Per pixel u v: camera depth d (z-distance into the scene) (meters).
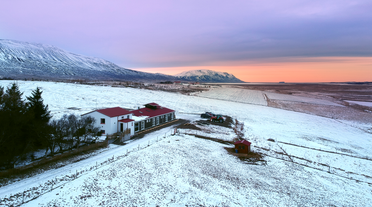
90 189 19.28
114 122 38.56
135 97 88.44
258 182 25.52
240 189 23.16
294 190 24.75
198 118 62.44
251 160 32.34
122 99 80.69
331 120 76.62
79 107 60.44
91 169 23.11
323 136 54.47
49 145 25.81
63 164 24.30
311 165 33.75
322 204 22.45
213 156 31.61
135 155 28.02
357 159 38.84
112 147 31.75
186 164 27.16
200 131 45.72
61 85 90.75
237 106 93.94
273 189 24.30
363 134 59.78
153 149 30.94
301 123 68.62
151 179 22.44
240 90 181.88
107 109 41.69
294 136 52.03
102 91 90.88
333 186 27.02
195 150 32.81
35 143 26.84
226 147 37.19
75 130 30.92
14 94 28.53
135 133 41.53
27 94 66.38
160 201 19.02
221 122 57.56
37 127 25.50
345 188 26.77
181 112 72.38
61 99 67.19
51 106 57.66
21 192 17.72
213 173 25.97
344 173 31.92
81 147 28.88
